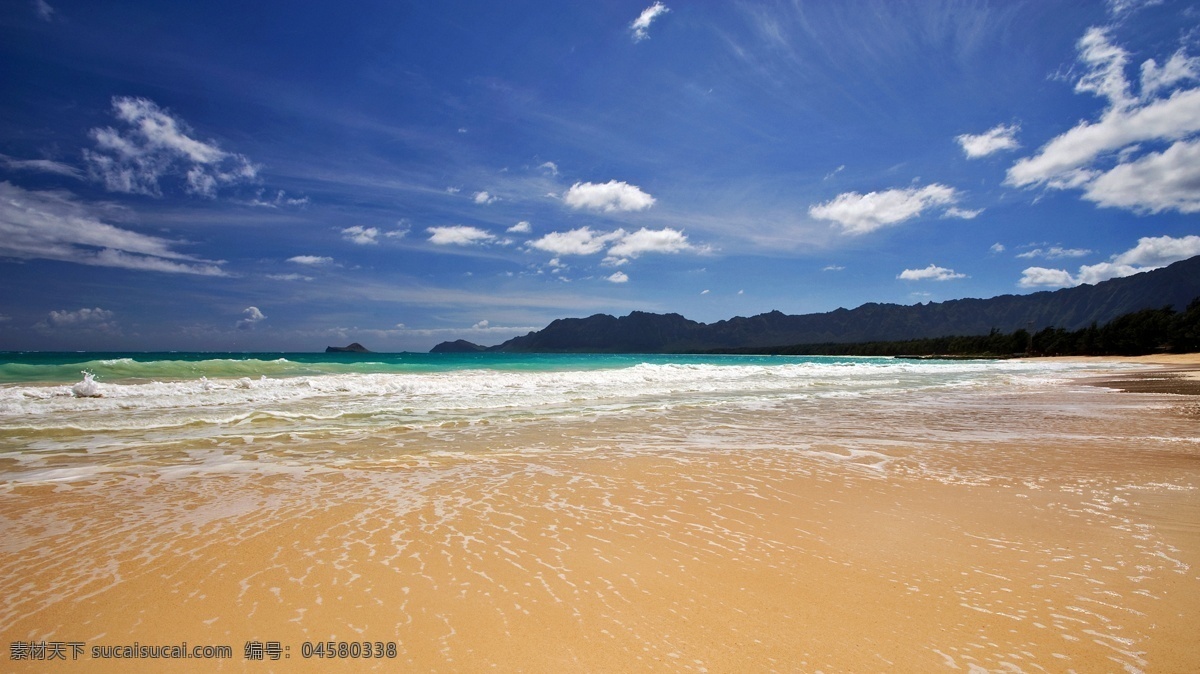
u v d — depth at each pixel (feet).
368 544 13.10
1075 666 8.21
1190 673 8.00
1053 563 12.23
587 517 15.37
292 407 37.96
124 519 14.76
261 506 16.05
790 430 31.73
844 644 8.89
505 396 47.21
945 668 8.19
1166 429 33.32
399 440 27.07
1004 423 35.60
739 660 8.42
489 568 11.77
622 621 9.61
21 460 21.85
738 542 13.51
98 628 9.20
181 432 28.45
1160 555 12.74
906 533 14.23
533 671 8.11
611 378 68.85
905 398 52.44
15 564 11.74
